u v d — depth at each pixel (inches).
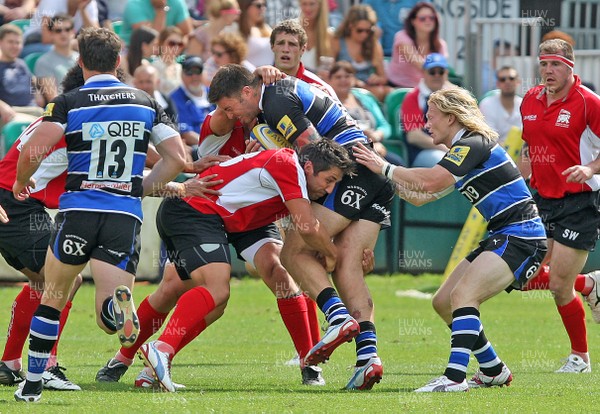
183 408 777.6
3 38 1643.7
